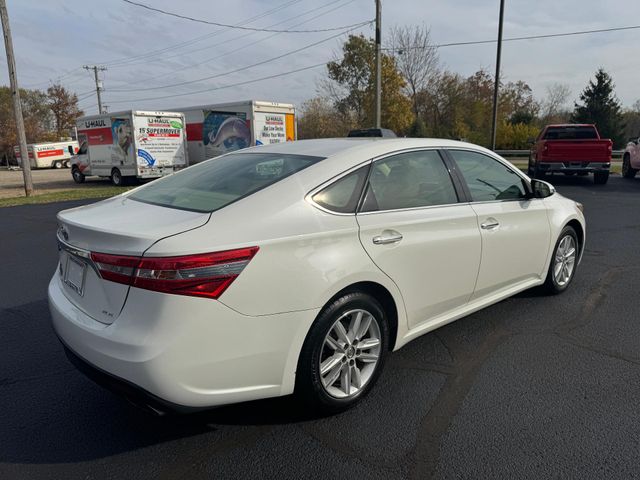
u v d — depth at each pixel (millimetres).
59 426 2842
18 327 4320
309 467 2453
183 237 2312
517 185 4223
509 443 2611
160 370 2229
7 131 52344
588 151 14695
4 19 15117
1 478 2393
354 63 42312
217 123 18703
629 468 2404
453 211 3459
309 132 51188
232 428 2793
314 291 2584
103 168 20297
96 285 2504
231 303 2346
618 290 5094
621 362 3527
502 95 48969
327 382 2781
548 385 3213
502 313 4469
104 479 2393
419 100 44344
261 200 2656
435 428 2756
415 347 3805
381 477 2369
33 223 9906
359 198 2955
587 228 8586
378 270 2887
